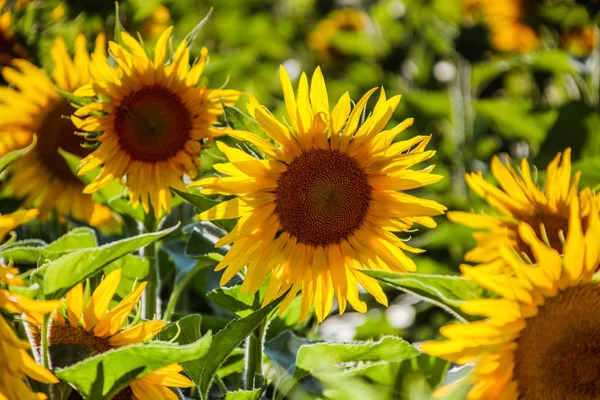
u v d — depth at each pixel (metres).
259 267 1.83
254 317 1.75
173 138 1.97
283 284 1.83
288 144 1.83
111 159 1.96
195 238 1.98
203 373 1.76
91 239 1.96
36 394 1.62
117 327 1.71
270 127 1.82
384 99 1.84
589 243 1.66
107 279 1.71
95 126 1.95
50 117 2.27
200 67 1.97
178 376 1.70
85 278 1.68
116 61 2.00
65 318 1.71
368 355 1.76
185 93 1.97
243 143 1.85
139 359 1.63
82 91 1.95
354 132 1.85
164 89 1.97
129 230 2.11
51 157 2.29
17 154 1.65
